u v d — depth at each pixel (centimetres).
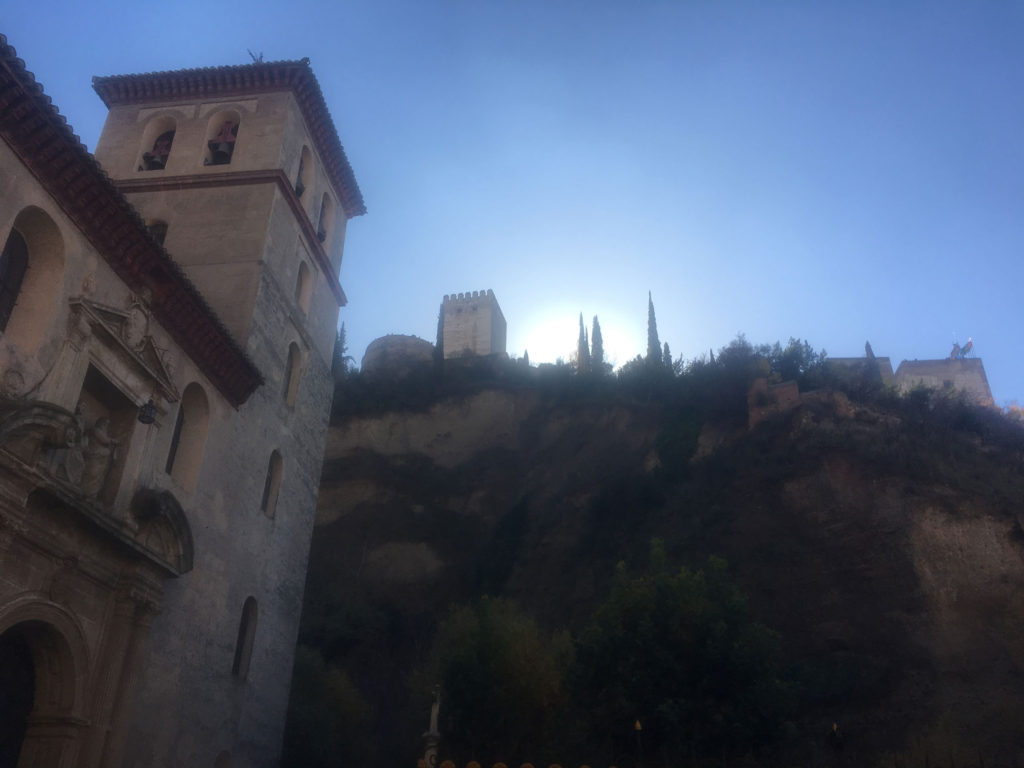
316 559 6900
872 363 7712
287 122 3459
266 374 3014
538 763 3416
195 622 2397
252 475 2838
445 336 10688
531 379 8356
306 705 4072
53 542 1819
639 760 2175
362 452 7762
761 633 3256
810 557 4684
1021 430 5547
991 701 3606
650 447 6688
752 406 6053
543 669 3788
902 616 4144
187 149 3441
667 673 3128
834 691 3822
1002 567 4238
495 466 7606
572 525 6284
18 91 1711
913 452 4956
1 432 1609
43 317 1880
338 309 3850
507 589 6100
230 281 3008
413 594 6669
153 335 2302
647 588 3400
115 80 3612
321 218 3900
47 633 1850
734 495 5366
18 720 1900
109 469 2059
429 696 4400
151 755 2134
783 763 3319
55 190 1912
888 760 3412
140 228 2117
